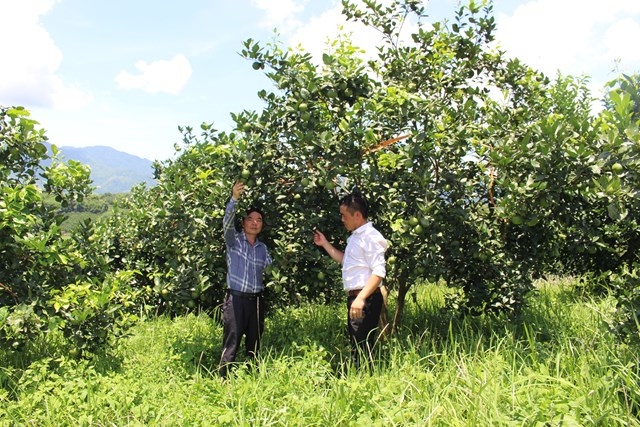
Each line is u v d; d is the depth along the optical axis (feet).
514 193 12.51
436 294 22.25
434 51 17.57
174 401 11.27
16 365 14.15
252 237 14.65
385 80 17.85
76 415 10.77
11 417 10.40
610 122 11.53
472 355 12.66
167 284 15.96
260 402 10.57
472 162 15.44
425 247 14.20
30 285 13.75
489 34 17.87
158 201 15.60
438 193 14.08
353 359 12.87
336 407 9.97
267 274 14.39
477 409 9.08
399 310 16.66
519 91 17.94
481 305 15.28
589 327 14.40
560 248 16.67
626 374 10.00
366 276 13.00
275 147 14.75
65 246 14.25
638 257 16.81
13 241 13.69
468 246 15.07
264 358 13.91
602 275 17.15
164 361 14.43
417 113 13.64
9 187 13.39
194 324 19.25
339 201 14.97
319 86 14.17
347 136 13.79
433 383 10.69
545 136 12.10
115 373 13.19
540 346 12.61
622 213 10.61
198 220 14.97
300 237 14.65
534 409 9.18
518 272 15.21
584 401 9.22
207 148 15.03
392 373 11.80
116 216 25.26
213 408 10.55
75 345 13.97
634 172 10.48
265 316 17.26
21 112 14.02
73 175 14.92
